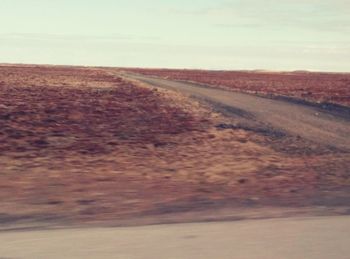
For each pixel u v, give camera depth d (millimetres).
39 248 7793
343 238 8516
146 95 52625
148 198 12953
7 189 13992
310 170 18766
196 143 25172
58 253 7520
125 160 20094
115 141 24734
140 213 10969
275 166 19656
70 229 9242
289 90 75688
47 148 22234
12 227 9539
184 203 12250
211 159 21031
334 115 40438
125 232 8930
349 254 7578
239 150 23688
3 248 7789
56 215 10773
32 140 24062
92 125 30125
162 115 35906
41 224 9828
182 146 24141
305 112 41250
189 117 35250
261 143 26203
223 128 30656
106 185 14922
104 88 63438
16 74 104938
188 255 7461
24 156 20078
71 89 59969
